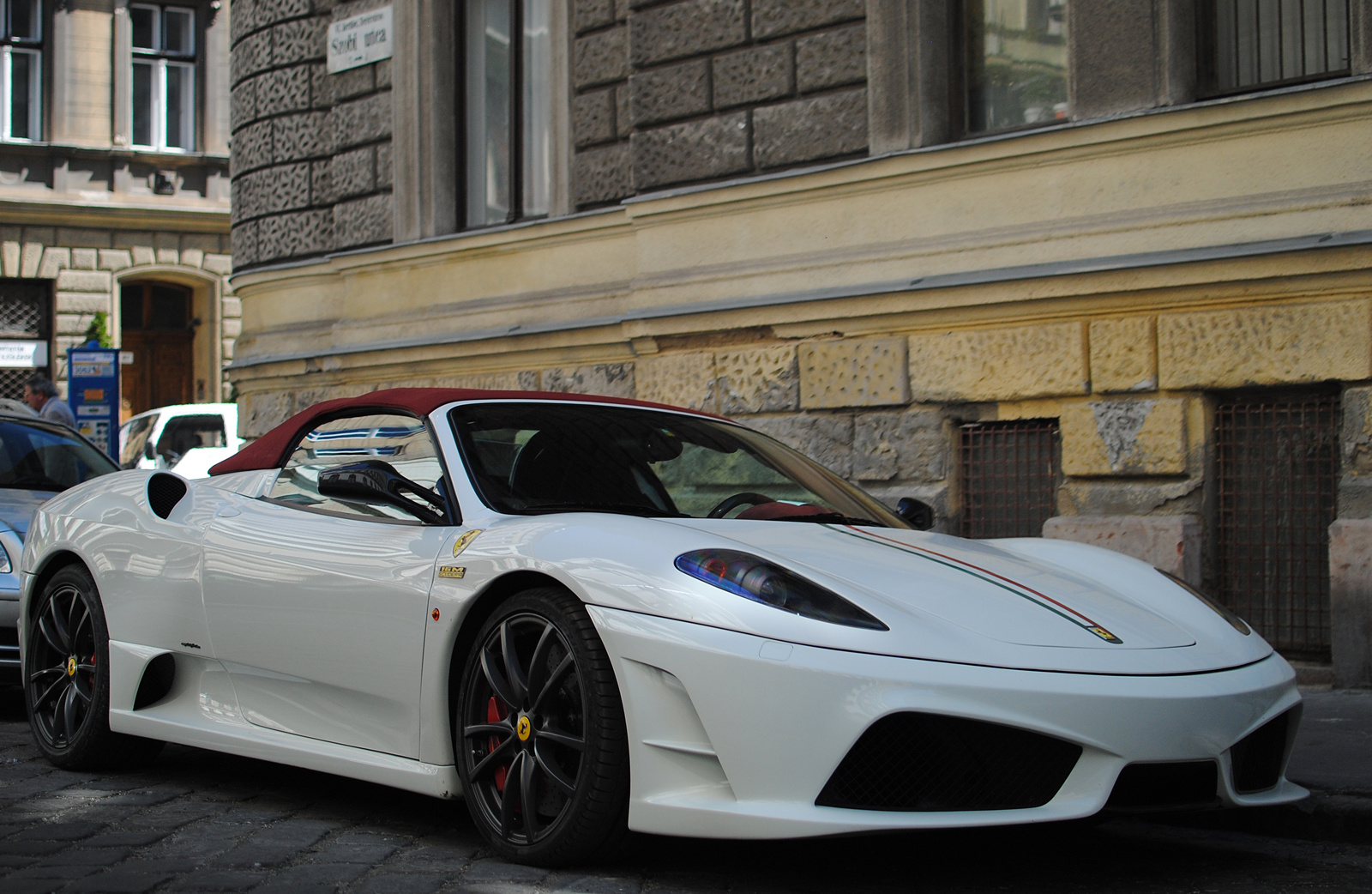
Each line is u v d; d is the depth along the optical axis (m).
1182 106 6.78
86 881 3.00
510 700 3.26
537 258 9.60
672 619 2.99
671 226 8.65
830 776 2.82
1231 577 6.67
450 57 10.63
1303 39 6.79
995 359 7.25
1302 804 3.86
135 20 25.16
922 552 3.55
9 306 24.12
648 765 2.99
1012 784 2.91
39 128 24.42
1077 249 7.02
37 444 6.79
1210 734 3.04
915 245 7.59
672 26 8.73
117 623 4.30
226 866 3.17
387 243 10.79
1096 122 6.97
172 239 24.98
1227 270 6.49
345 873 3.11
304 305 11.32
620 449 4.00
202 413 15.53
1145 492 6.81
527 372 9.49
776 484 4.15
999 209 7.34
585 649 3.09
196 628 4.09
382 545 3.65
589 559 3.17
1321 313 6.27
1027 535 7.29
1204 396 6.67
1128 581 3.69
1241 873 3.41
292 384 11.30
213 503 4.27
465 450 3.76
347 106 11.11
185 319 25.86
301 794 4.08
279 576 3.84
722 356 8.30
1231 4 6.97
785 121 8.21
